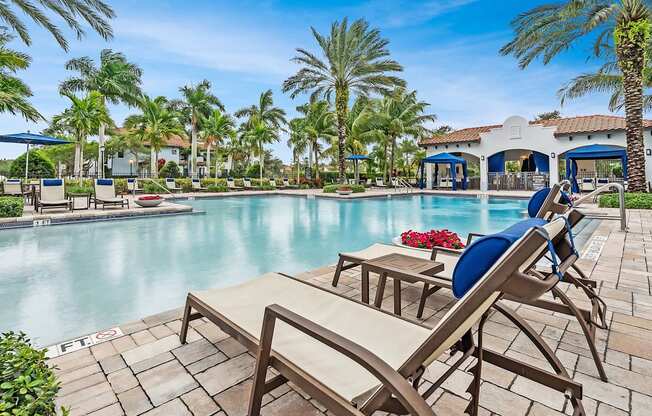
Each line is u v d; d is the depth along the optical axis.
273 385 1.61
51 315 3.34
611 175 24.17
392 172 29.09
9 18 9.12
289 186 26.45
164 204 12.87
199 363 2.16
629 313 2.82
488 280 1.15
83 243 6.64
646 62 11.67
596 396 1.81
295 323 1.39
